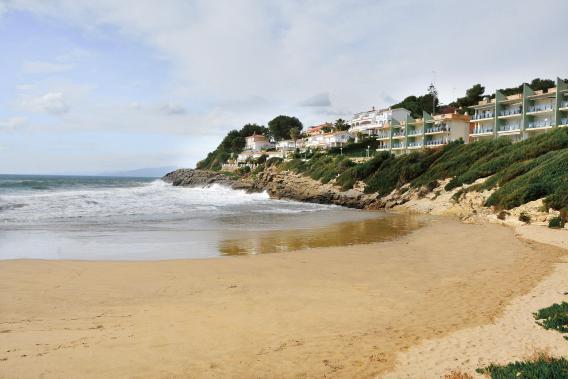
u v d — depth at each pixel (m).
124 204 44.66
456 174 45.75
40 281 13.15
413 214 42.06
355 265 15.92
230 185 86.19
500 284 12.56
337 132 105.50
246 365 7.06
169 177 128.62
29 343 7.91
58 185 90.38
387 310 10.25
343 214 41.38
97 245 20.78
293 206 52.69
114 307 10.52
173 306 10.62
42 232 24.81
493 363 6.95
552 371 6.32
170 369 6.88
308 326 9.07
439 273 14.46
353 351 7.66
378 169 57.25
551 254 17.55
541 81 97.38
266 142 148.25
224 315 9.86
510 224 28.28
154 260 16.95
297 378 6.63
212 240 22.69
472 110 91.56
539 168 32.66
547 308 9.50
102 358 7.25
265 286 12.70
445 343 7.95
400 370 6.85
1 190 66.25
